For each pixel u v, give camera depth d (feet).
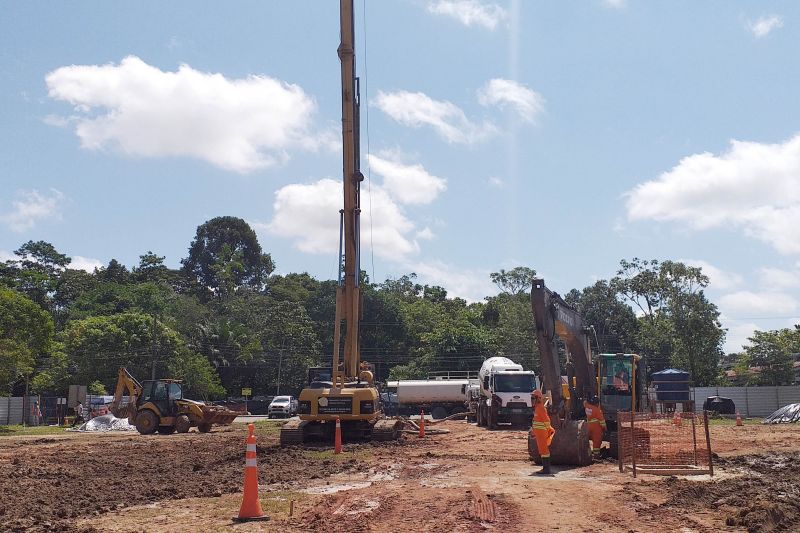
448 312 346.74
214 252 401.70
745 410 183.01
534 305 59.31
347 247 82.58
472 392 153.38
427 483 48.37
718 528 34.06
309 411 81.76
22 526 35.27
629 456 62.13
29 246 320.91
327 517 36.24
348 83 79.66
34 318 152.66
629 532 33.04
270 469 57.52
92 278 330.34
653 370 245.86
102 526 35.04
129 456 72.08
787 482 50.14
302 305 325.42
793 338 260.01
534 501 40.65
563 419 60.85
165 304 289.74
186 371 220.23
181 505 40.86
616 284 291.17
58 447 86.07
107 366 211.61
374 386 91.50
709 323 224.53
